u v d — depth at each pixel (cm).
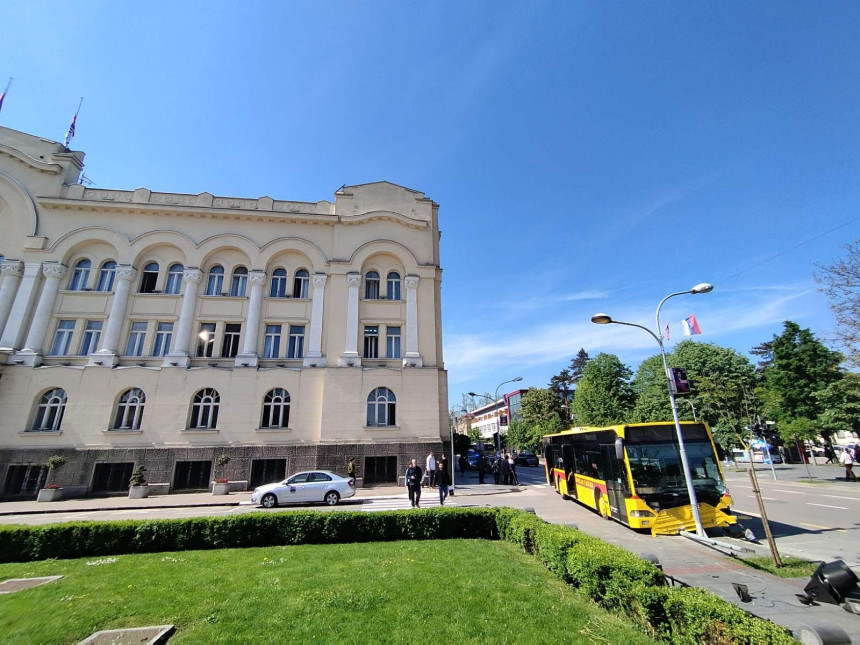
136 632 534
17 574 805
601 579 620
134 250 2581
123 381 2348
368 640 507
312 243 2745
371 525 1119
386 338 2692
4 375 2283
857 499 1912
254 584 717
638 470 1226
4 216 2552
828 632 425
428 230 2908
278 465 2350
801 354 3341
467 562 850
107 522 1012
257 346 2552
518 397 8869
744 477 3306
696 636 460
